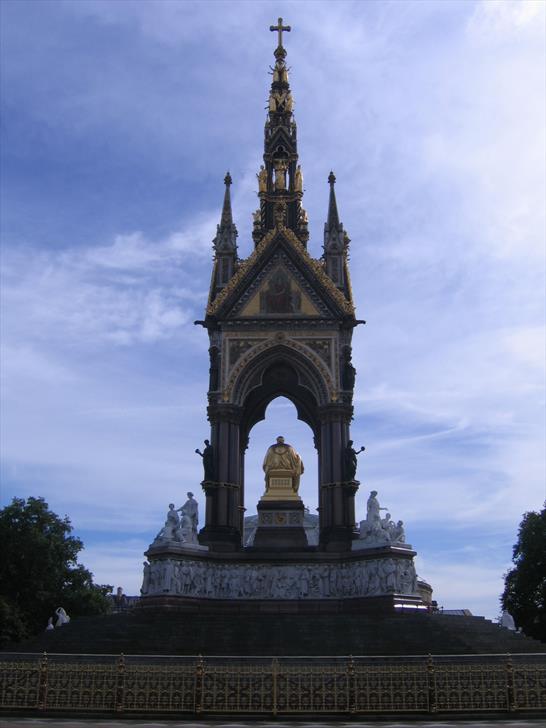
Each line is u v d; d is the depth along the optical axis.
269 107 72.25
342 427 59.72
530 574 80.25
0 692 31.05
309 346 61.59
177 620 45.94
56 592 85.94
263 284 63.06
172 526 53.62
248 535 85.00
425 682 30.88
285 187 69.50
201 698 30.08
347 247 65.94
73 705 30.61
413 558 52.75
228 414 60.16
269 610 52.94
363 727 27.92
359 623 43.91
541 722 28.95
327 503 58.03
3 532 82.50
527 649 41.88
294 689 30.73
